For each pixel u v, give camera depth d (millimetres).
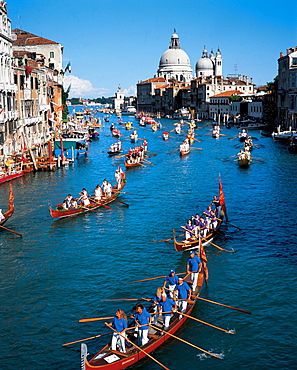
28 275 27859
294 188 51125
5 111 59562
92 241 33812
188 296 23016
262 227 36750
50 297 24984
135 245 32875
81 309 23688
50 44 118625
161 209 42562
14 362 19484
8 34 63500
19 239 34406
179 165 69938
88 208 41531
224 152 85625
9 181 56312
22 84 69375
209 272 28031
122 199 46656
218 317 22812
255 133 123812
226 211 38969
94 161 74875
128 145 101375
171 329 20906
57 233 35688
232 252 31359
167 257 30516
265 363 19391
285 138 99500
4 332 21656
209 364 19406
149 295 25078
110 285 26375
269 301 24281
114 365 18266
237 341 20891
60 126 102000
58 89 109750
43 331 21719
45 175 60812
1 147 58406
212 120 199375
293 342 20734
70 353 20047
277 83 133500
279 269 28312
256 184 53781
